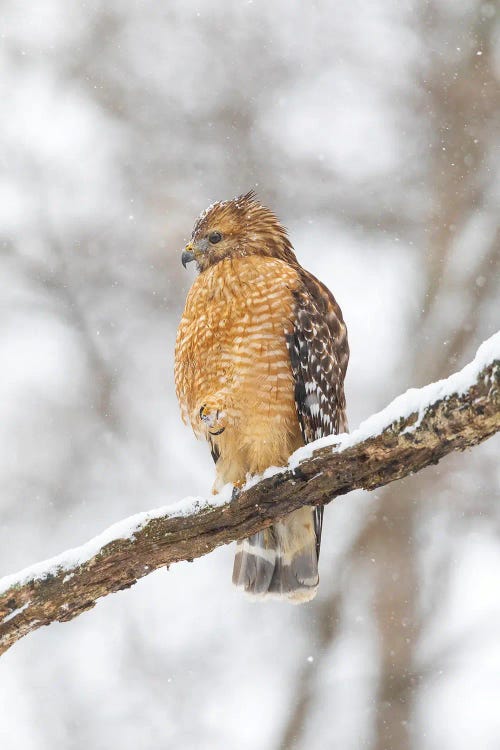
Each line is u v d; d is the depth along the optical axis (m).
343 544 15.77
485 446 15.72
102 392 18.14
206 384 8.87
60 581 6.84
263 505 6.97
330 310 9.55
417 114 18.22
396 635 14.94
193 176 19.14
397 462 6.41
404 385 16.36
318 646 15.01
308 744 14.47
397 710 14.40
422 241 17.70
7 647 6.98
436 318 16.78
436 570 15.49
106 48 19.94
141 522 6.95
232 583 9.12
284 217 18.41
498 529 15.61
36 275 18.91
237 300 8.67
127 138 19.66
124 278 18.91
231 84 19.39
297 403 8.73
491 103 17.88
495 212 17.58
